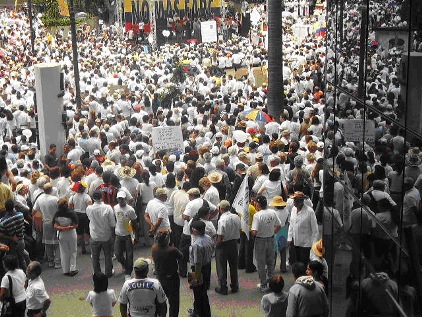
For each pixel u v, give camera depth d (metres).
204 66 43.56
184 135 21.62
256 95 30.73
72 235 14.52
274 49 25.00
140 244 16.39
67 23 33.84
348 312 9.32
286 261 15.12
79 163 17.89
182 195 14.70
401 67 6.90
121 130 22.77
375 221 7.83
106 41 55.00
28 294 11.16
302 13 62.53
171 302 11.86
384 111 7.54
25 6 65.81
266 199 13.45
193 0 57.31
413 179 6.48
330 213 10.83
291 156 17.39
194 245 11.73
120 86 35.31
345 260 9.56
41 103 22.05
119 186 14.91
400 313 6.86
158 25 57.50
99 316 10.76
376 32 7.90
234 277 13.60
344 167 9.69
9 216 13.15
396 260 6.99
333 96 10.59
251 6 64.38
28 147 20.14
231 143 18.69
